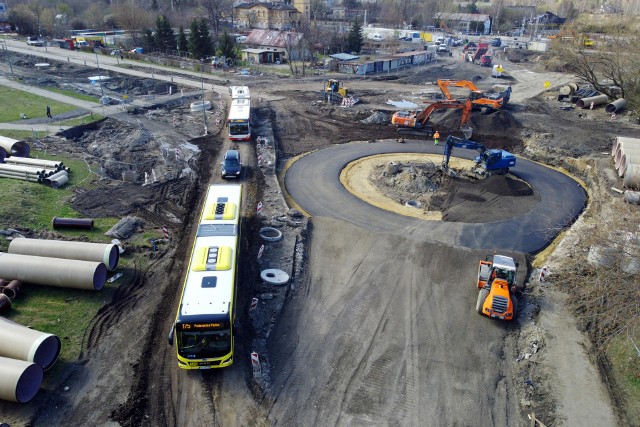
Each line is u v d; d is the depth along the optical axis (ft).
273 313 74.59
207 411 57.26
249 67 282.15
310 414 57.47
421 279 84.84
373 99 209.56
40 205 100.78
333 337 70.23
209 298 61.62
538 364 65.72
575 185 129.59
